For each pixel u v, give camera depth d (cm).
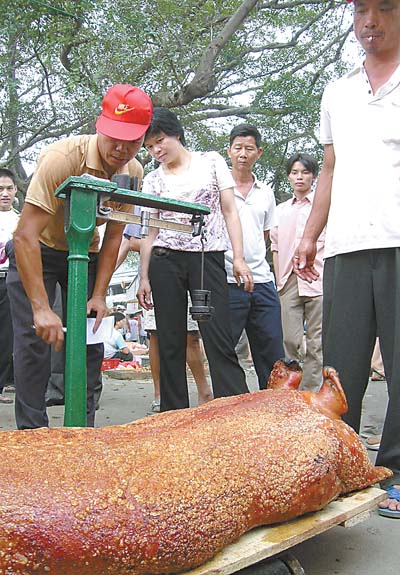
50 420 464
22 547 139
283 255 520
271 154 1683
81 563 143
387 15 268
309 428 195
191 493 160
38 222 265
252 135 446
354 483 206
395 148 271
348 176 281
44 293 264
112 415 496
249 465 176
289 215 527
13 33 1187
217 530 160
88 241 229
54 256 309
